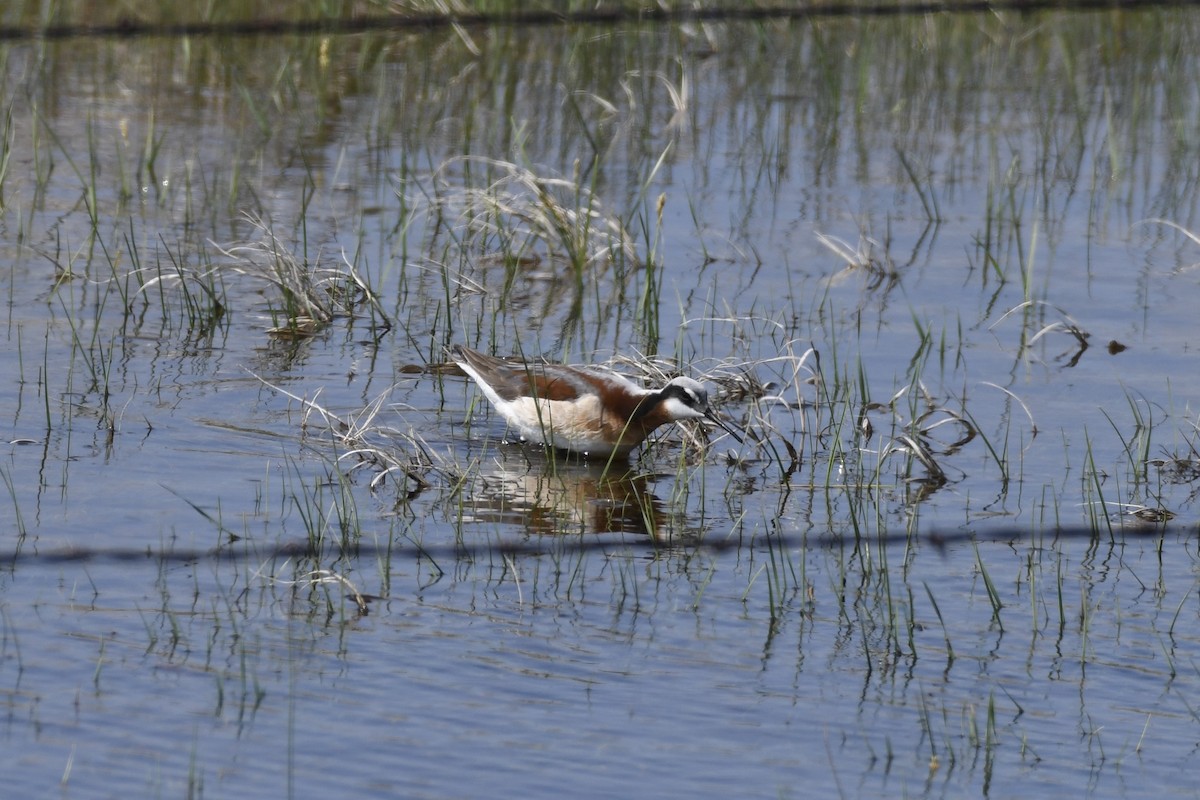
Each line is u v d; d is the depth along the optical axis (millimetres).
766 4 36625
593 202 27578
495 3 37625
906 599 14273
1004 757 11484
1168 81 35500
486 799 10648
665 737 11609
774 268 25500
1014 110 35562
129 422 18125
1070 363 21469
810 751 11508
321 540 15070
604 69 37188
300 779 10805
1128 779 11234
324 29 16906
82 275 23500
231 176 28875
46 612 13188
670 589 14344
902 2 36906
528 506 16516
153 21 36844
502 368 18844
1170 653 13219
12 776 10656
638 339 22094
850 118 34875
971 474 17625
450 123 32906
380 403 18906
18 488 15953
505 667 12625
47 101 32844
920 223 28141
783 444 18750
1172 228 27984
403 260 24531
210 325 22016
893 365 21312
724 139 32906
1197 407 19766
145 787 10617
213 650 12672
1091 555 15375
